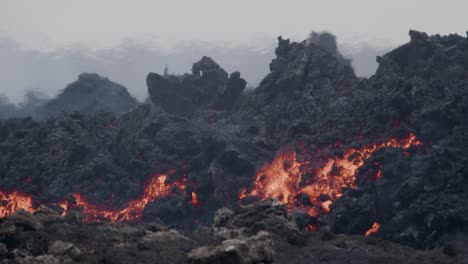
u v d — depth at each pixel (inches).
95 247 1779.0
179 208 3828.7
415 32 4239.7
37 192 4215.1
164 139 4352.9
